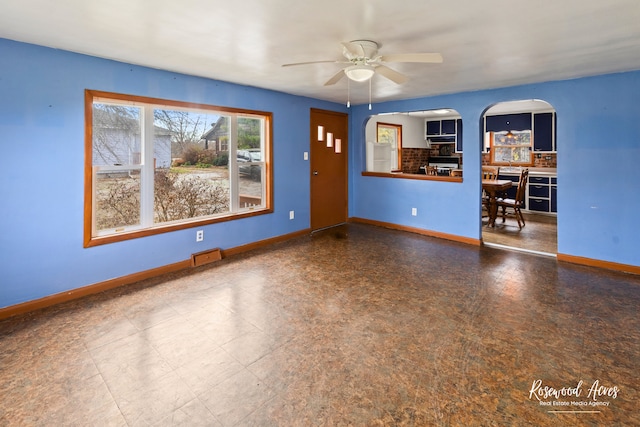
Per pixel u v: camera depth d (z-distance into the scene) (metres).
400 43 2.74
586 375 1.99
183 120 3.94
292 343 2.35
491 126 7.71
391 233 5.56
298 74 3.78
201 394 1.86
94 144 3.26
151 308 2.88
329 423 1.65
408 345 2.32
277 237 5.02
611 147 3.69
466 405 1.77
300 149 5.28
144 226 3.64
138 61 3.27
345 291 3.23
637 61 3.22
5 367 2.09
